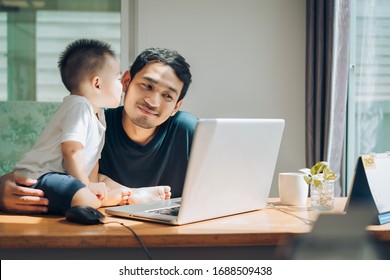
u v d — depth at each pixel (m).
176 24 3.62
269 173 1.49
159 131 1.92
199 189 1.24
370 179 1.33
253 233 1.15
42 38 3.54
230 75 3.68
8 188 1.45
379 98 2.88
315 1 3.30
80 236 1.11
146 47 3.60
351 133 3.15
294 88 3.72
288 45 3.71
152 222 1.30
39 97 3.55
